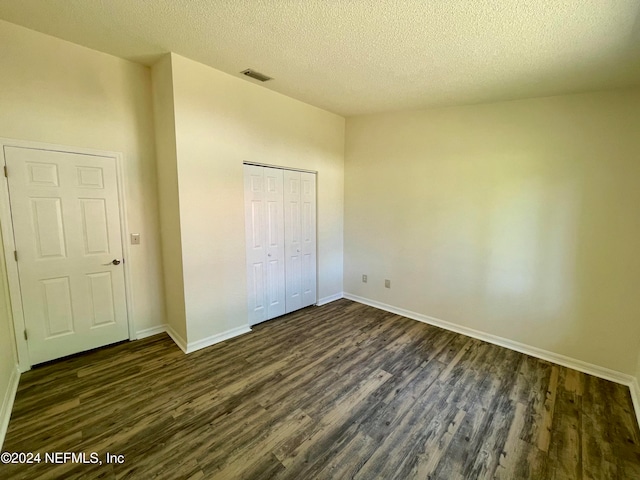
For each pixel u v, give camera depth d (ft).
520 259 9.50
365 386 7.63
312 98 10.93
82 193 8.41
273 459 5.40
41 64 7.48
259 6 5.65
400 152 11.94
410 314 12.25
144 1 5.69
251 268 10.87
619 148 7.81
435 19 5.73
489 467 5.33
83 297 8.70
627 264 7.87
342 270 14.51
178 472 5.10
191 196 8.75
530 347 9.47
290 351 9.35
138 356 8.82
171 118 8.35
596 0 4.84
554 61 6.91
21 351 7.79
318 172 12.71
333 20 5.97
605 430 6.24
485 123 9.86
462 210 10.53
